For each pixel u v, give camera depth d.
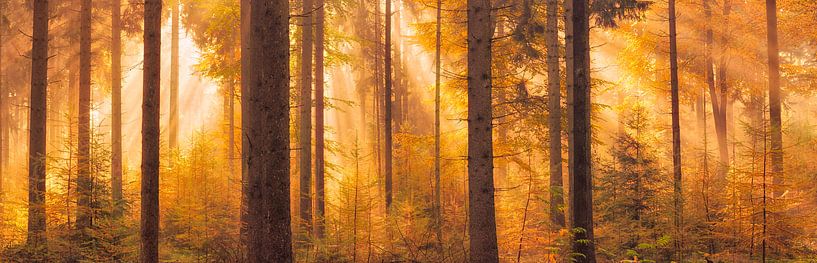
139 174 20.67
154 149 10.86
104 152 12.67
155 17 10.91
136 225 13.16
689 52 23.77
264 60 9.45
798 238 11.39
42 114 13.77
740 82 24.66
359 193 13.45
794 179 12.34
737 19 22.34
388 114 20.08
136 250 12.20
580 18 11.30
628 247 13.30
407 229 13.71
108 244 11.99
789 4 20.14
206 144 18.89
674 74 16.42
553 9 16.97
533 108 19.58
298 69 20.42
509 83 20.19
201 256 13.32
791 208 12.55
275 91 9.46
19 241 12.20
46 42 14.04
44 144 13.81
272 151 9.44
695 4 22.77
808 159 14.27
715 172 13.76
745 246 11.89
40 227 12.00
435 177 19.02
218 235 14.08
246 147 14.72
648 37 23.17
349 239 13.11
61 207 11.84
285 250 9.52
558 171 16.22
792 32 21.22
